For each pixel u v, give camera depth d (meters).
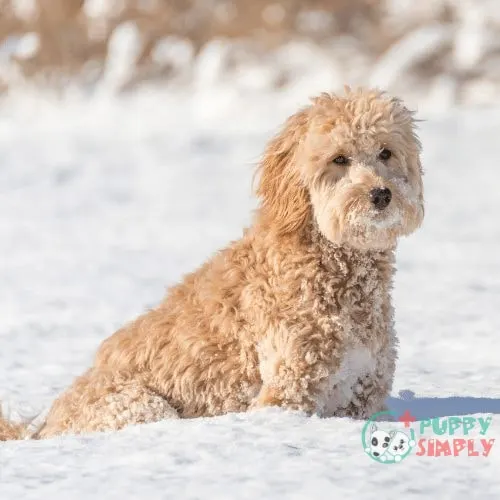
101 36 55.34
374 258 8.07
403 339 12.93
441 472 6.00
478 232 24.05
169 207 28.84
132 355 8.25
